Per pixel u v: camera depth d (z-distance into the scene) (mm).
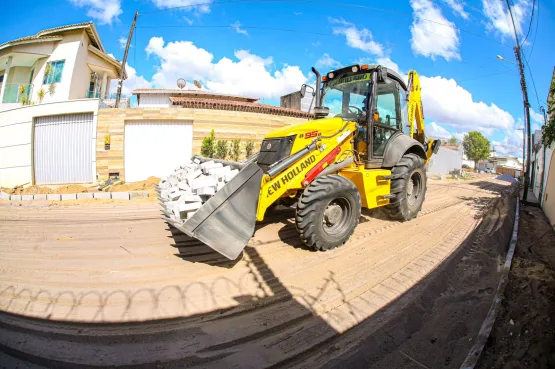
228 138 13375
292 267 4055
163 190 5031
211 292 3377
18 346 2490
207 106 15633
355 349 2576
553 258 4910
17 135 13570
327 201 4410
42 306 3057
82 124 13062
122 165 12758
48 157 13422
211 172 4301
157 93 19234
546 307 3326
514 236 5980
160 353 2441
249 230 3852
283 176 4340
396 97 6129
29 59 17078
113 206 8070
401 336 2781
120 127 12734
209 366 2318
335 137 5020
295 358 2439
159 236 5289
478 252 4961
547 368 2445
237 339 2625
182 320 2871
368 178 5102
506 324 3045
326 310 3102
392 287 3602
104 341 2564
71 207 7965
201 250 4613
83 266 4031
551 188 8570
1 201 9086
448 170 29156
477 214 7848
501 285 3734
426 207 8391
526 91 12664
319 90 6160
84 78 17359
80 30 16641
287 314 3000
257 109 16047
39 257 4336
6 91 17219
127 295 3285
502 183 24188
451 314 3201
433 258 4512
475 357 2467
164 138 12969
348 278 3785
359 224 6082
